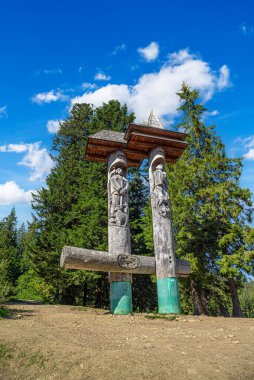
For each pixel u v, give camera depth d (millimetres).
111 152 12227
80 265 9766
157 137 11828
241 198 17250
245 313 34781
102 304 21781
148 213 20578
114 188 11422
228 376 3908
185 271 10875
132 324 7590
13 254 35406
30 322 7574
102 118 24516
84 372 4262
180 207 17750
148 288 23125
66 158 26219
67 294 21984
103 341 5625
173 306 9891
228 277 15914
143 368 4113
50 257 21203
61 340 5641
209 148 19438
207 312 17125
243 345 5238
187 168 18891
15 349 5266
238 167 18438
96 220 19906
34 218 24391
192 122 20422
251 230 16281
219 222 17172
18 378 4574
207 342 5488
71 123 27719
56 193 23703
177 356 4566
